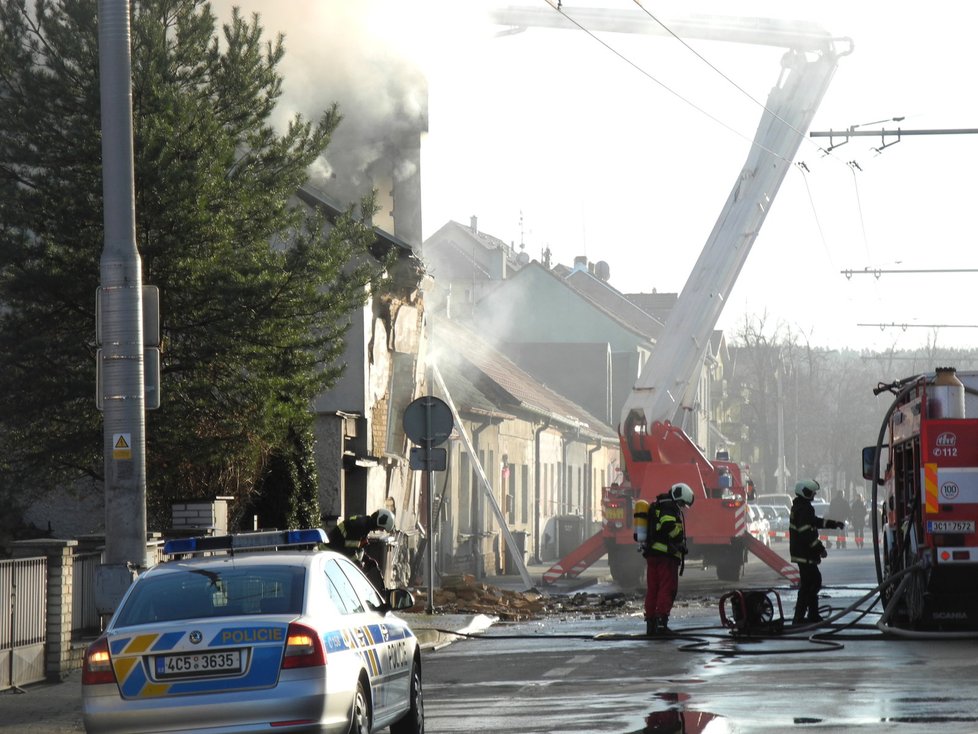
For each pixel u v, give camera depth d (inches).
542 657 951.6
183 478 1215.6
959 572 999.6
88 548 962.1
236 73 1080.2
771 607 1088.2
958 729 587.5
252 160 1085.1
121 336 804.6
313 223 1088.2
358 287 1103.6
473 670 888.3
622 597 1584.6
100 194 1021.2
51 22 1039.0
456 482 2202.3
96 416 1046.4
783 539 3895.2
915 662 855.7
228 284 1013.2
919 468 1024.9
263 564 557.6
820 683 758.5
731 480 1868.8
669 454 1847.9
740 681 778.2
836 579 1902.1
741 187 1817.2
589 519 3553.2
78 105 1029.8
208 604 536.7
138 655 513.0
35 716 737.0
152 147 991.6
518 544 2714.1
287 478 1304.1
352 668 535.8
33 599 853.2
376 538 1517.0
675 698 712.4
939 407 1010.7
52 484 1087.0
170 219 1005.8
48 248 1019.3
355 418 1599.4
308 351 1078.4
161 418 1031.6
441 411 1305.4
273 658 511.5
